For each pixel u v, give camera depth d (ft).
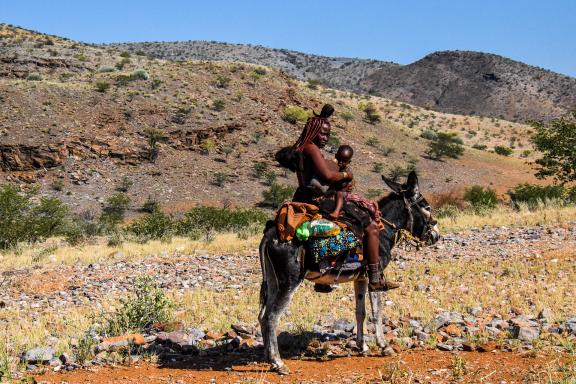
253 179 249.34
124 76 302.66
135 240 89.20
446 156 327.47
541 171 109.40
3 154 219.82
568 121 105.70
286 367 23.44
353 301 38.01
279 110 318.86
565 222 67.97
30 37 456.04
